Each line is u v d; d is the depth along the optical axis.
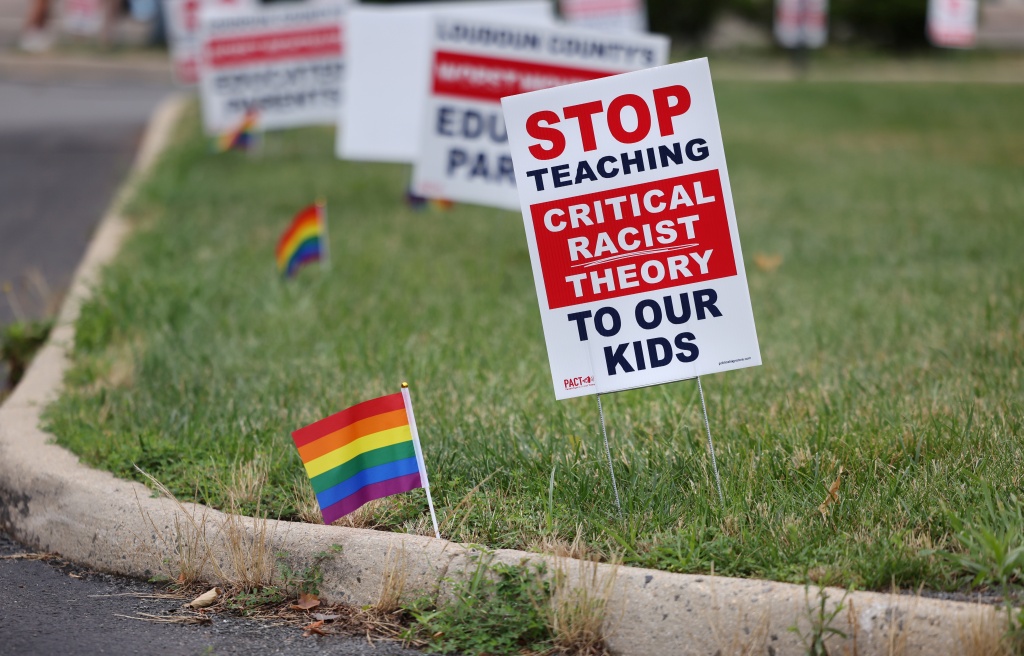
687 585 3.82
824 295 8.20
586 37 8.93
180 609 4.26
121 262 8.94
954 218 11.26
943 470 4.66
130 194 12.15
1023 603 3.70
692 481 4.69
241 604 4.27
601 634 3.89
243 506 4.62
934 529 4.20
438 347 6.81
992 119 19.92
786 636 3.69
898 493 4.49
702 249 4.49
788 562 4.01
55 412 5.65
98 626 4.12
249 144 15.27
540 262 4.54
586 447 4.99
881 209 11.88
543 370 6.37
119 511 4.60
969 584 3.87
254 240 10.08
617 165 4.49
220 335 7.05
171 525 4.49
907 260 9.33
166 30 28.75
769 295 8.32
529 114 4.48
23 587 4.46
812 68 28.09
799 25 25.69
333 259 9.31
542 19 11.64
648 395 5.93
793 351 6.75
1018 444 4.91
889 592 3.81
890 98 22.02
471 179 9.25
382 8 12.05
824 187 13.42
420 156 9.23
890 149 17.00
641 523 4.35
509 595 3.99
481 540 4.33
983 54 30.50
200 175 13.50
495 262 9.32
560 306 4.54
